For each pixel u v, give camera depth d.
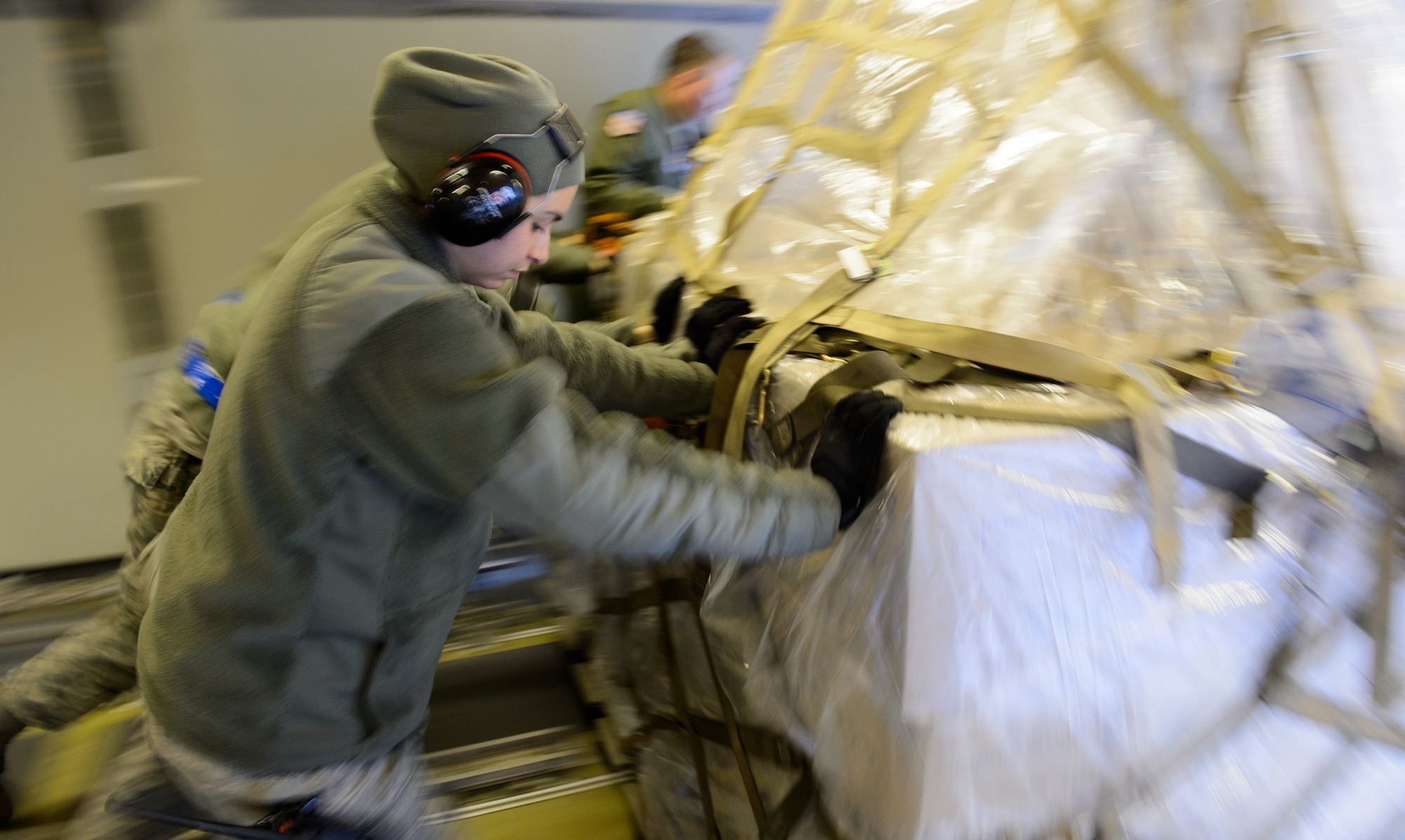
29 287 1.85
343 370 0.72
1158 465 0.81
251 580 0.78
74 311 1.89
